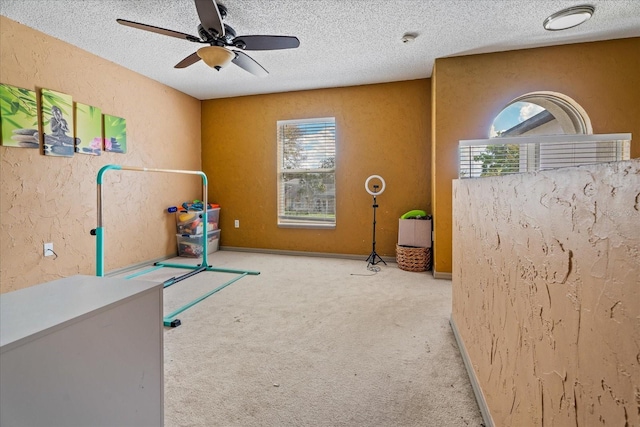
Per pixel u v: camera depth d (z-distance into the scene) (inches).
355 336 88.6
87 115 133.6
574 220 26.0
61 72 123.9
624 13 107.7
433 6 102.7
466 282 73.9
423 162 171.0
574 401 26.1
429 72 159.8
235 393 64.5
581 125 137.0
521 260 38.9
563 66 130.9
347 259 182.5
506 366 45.3
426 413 58.9
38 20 109.1
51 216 121.3
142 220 163.6
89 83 135.0
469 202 70.5
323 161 188.4
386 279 142.6
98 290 35.9
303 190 192.9
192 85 178.1
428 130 169.6
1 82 105.7
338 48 132.0
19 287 111.7
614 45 127.2
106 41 125.2
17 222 111.0
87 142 133.7
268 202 196.9
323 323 96.9
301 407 60.6
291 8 103.3
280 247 195.9
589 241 23.7
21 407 24.8
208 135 205.3
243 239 202.4
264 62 146.3
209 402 61.8
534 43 128.8
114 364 32.9
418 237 159.6
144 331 36.7
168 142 179.9
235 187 202.1
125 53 136.4
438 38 123.6
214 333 90.4
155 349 38.3
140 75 161.0
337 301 115.3
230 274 150.6
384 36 122.0
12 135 108.3
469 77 138.8
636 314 18.5
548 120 196.4
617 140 117.9
